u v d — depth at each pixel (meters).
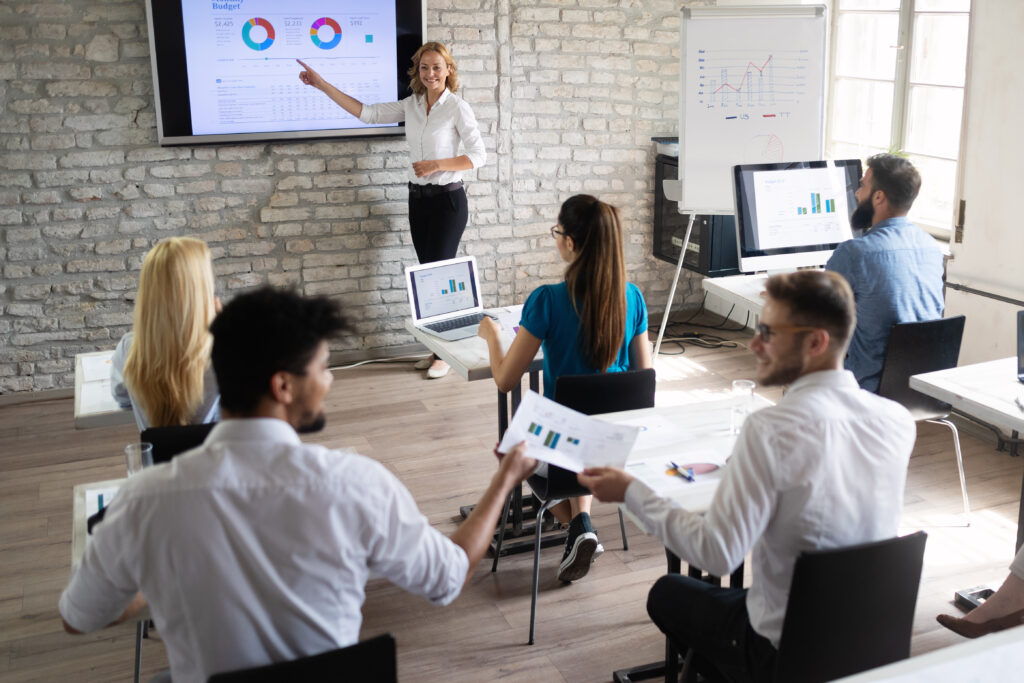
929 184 4.88
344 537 1.32
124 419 2.62
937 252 3.30
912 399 3.26
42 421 4.52
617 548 3.35
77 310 4.79
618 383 2.73
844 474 1.67
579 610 2.96
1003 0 3.93
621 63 5.48
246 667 1.32
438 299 3.57
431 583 1.45
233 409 1.33
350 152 5.04
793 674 1.72
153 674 2.66
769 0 5.39
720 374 5.07
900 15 4.86
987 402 2.61
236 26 4.66
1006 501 3.61
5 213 4.55
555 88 5.39
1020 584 2.57
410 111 4.91
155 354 2.23
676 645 2.11
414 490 3.78
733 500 1.65
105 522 1.31
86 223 4.69
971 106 4.15
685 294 6.05
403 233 5.27
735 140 4.62
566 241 2.81
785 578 1.74
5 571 3.18
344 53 4.89
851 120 5.40
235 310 1.31
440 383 5.02
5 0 4.32
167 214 4.81
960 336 3.25
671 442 2.38
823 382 1.70
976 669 1.44
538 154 5.47
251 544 1.28
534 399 2.21
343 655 1.34
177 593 1.29
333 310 1.36
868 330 3.28
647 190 5.78
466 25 5.11
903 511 3.54
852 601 1.69
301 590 1.31
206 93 4.70
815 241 3.88
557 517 3.17
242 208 4.93
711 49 4.53
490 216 5.46
